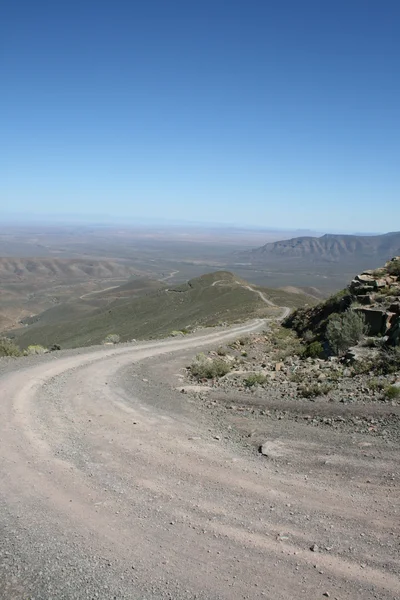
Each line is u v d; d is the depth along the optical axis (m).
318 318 32.28
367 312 20.59
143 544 5.58
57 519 6.23
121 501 6.70
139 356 23.28
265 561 5.15
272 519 6.03
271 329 38.38
